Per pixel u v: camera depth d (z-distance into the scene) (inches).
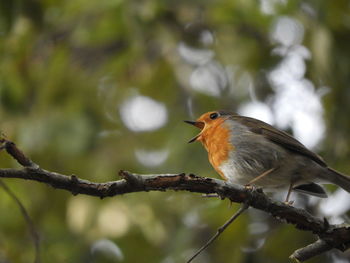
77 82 505.4
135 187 251.4
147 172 494.6
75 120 477.1
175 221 468.1
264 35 500.4
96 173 486.3
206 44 513.3
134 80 526.9
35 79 490.0
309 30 452.8
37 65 492.7
